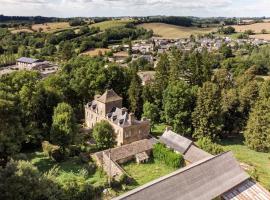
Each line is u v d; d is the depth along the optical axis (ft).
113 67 285.02
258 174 166.81
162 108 255.50
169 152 175.83
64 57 514.68
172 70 320.29
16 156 158.81
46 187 99.76
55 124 181.06
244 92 239.71
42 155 188.14
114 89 279.28
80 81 271.90
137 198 91.56
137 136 210.79
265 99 215.72
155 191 96.07
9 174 95.04
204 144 190.19
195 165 111.24
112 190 142.41
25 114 197.88
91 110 239.50
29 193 92.63
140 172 166.40
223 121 229.86
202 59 339.57
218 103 218.38
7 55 558.15
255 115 213.66
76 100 269.85
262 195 112.47
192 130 230.68
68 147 183.93
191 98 230.68
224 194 110.32
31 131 193.26
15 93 202.90
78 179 128.77
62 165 171.63
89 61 317.22
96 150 192.85
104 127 186.70
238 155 200.44
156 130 241.35
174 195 98.63
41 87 217.15
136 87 263.70
